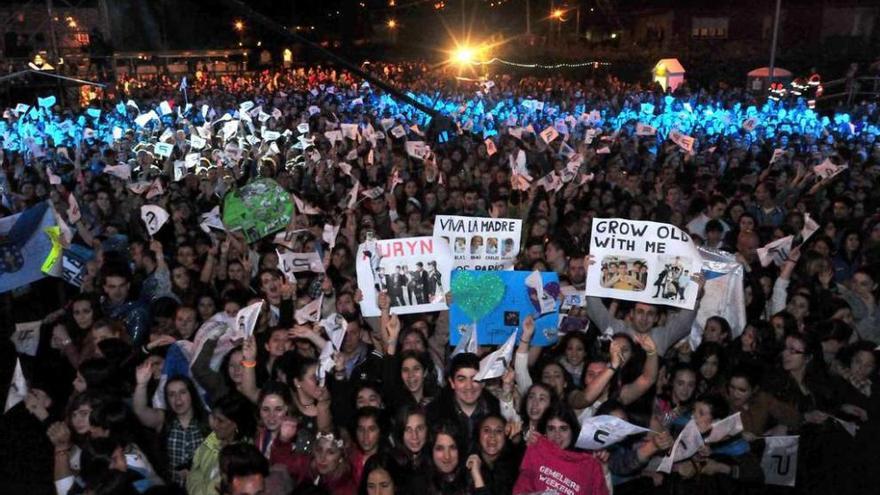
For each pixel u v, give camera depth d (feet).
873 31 132.26
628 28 163.53
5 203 44.68
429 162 46.85
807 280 29.94
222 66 154.40
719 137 62.85
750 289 28.32
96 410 18.21
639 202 39.29
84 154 57.77
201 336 22.09
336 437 18.70
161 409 20.52
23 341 24.56
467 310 24.53
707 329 24.61
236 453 15.88
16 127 67.97
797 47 126.00
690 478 20.01
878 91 99.19
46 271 29.60
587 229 35.86
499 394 20.47
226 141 58.08
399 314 26.50
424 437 18.13
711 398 19.74
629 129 67.05
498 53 163.63
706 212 37.78
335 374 21.04
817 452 23.29
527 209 40.27
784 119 70.03
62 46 121.29
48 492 24.22
